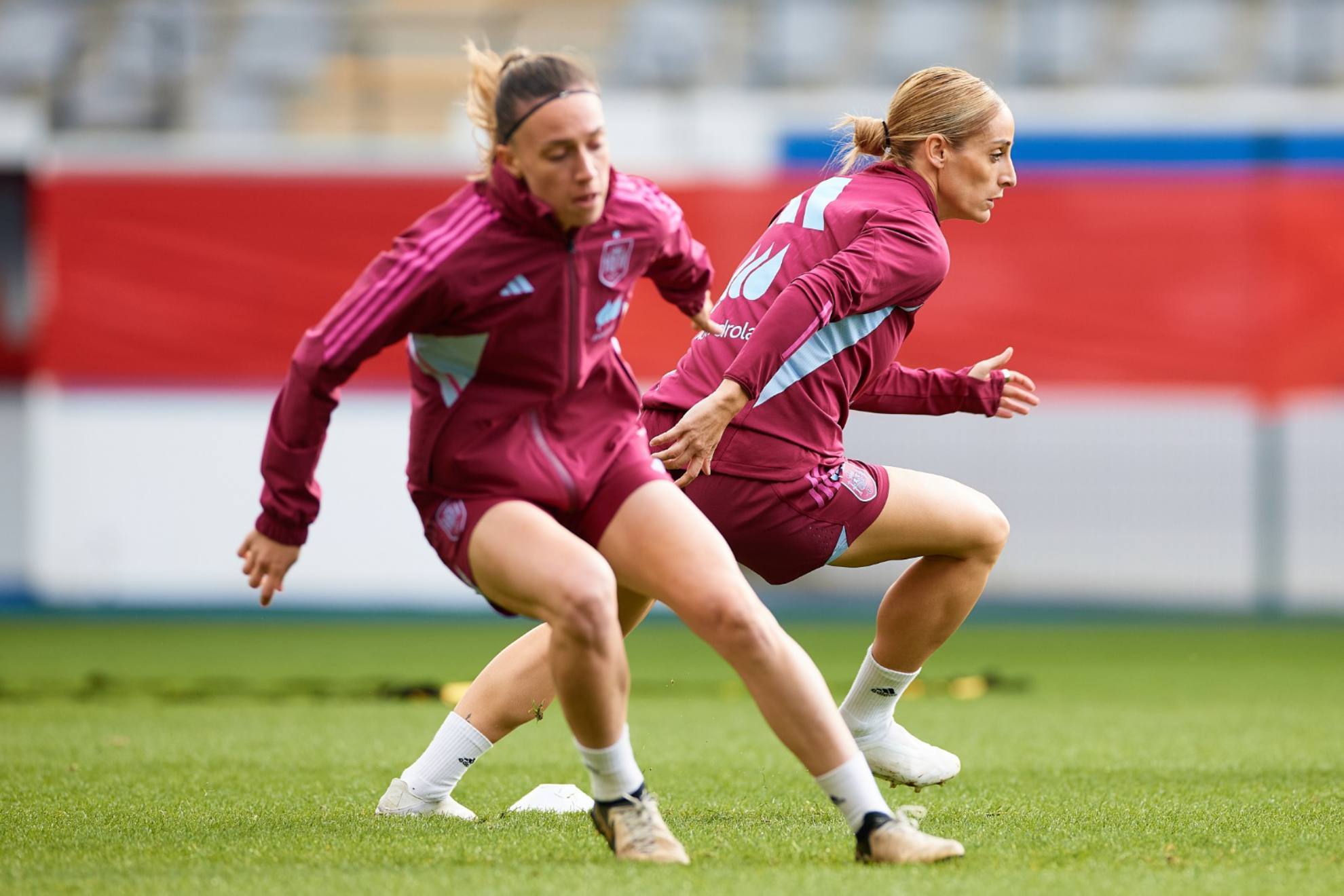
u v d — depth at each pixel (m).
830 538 12.55
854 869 10.31
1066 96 52.03
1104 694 26.34
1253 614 42.66
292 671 30.30
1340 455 42.66
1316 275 40.94
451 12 57.47
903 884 9.73
